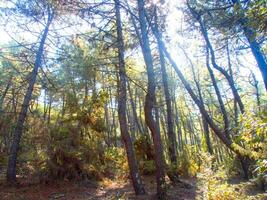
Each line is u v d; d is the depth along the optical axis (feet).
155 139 38.22
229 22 18.10
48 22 48.52
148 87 38.78
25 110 51.90
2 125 60.95
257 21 12.59
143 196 39.68
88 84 65.67
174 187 46.24
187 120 141.69
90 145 57.06
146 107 38.34
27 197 41.42
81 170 52.47
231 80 52.95
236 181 52.75
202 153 54.44
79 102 61.72
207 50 53.62
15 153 49.52
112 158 64.08
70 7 38.01
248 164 51.88
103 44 42.83
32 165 51.96
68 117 58.59
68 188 47.29
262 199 28.40
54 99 86.58
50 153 50.85
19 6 46.60
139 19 39.65
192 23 41.83
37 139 53.06
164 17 45.73
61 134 53.01
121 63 42.11
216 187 32.12
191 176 60.64
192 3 30.45
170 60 49.37
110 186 51.80
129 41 45.85
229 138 48.93
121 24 43.11
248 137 13.92
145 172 60.34
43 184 48.21
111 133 107.65
